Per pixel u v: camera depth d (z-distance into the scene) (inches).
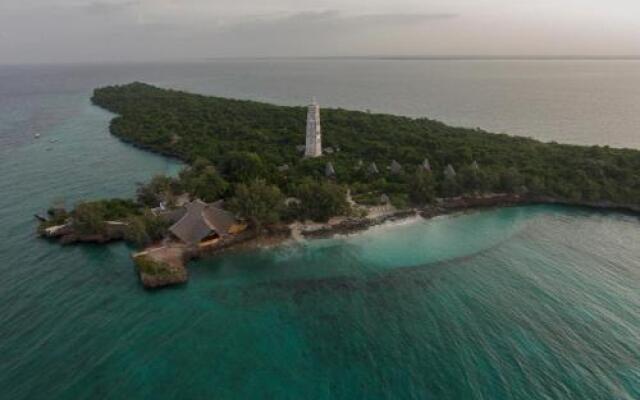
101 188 4234.7
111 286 2529.5
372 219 3486.7
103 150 5738.2
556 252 2982.3
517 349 1999.3
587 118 7755.9
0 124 7578.7
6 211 3604.8
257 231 3186.5
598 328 2140.7
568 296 2428.6
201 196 3543.3
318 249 3034.0
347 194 3774.6
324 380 1827.0
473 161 4315.9
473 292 2479.1
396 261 2859.3
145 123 6776.6
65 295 2418.8
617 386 1781.5
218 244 3014.3
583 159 4276.6
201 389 1774.1
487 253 2970.0
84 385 1776.6
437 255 2942.9
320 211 3348.9
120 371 1857.8
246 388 1782.7
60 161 5167.3
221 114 7170.3
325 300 2413.9
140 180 4507.9
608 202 3772.1
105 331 2122.3
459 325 2178.9
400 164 4500.5
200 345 2036.2
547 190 3919.8
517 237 3230.8
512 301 2383.1
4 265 2726.4
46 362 1899.6
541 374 1847.9
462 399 1727.4
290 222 3366.1
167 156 5497.1
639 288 2502.5
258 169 3927.2
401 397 1742.1
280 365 1914.4
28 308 2283.5
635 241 3144.7
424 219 3555.6
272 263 2842.0
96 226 3058.6
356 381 1823.3
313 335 2112.5
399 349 2010.3
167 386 1784.0
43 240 3093.0
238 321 2223.2
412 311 2301.9
